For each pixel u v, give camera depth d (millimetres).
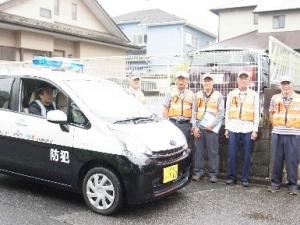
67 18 22516
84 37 20969
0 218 5043
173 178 5430
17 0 18703
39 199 5871
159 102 8586
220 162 7703
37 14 20000
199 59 8812
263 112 7332
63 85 5777
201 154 7238
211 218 5266
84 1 23578
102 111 5598
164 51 36906
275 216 5402
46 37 19750
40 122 5770
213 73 8672
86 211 5418
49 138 5605
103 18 25016
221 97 7129
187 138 7316
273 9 28156
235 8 31859
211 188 6754
